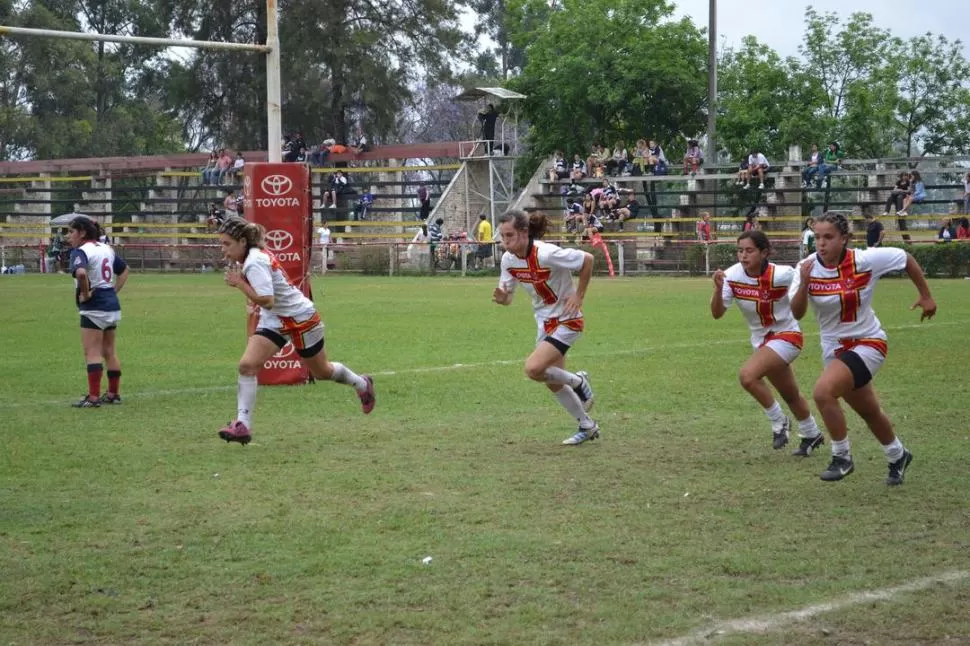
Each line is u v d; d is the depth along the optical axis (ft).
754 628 15.20
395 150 152.35
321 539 19.51
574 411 27.96
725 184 134.10
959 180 142.72
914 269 22.79
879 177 126.41
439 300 82.48
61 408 34.22
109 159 166.40
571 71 146.10
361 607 16.11
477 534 19.76
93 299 34.27
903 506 21.67
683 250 120.57
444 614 15.79
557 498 22.45
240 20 176.76
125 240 160.76
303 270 39.93
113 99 225.97
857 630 15.15
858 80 151.94
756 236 26.40
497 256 128.57
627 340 52.42
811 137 143.95
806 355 46.01
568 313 27.58
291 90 172.55
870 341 23.00
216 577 17.48
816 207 129.29
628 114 151.02
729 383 38.34
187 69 181.16
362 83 172.86
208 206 155.84
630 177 135.95
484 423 31.22
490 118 144.66
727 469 25.17
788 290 26.40
